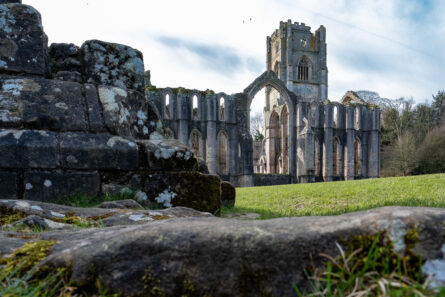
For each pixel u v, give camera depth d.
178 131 41.66
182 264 1.27
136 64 7.50
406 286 1.02
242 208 8.98
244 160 43.47
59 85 6.06
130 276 1.27
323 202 9.89
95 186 5.46
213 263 1.25
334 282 1.11
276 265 1.19
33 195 5.04
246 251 1.23
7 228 2.69
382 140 64.50
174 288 1.24
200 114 43.34
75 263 1.32
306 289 1.14
